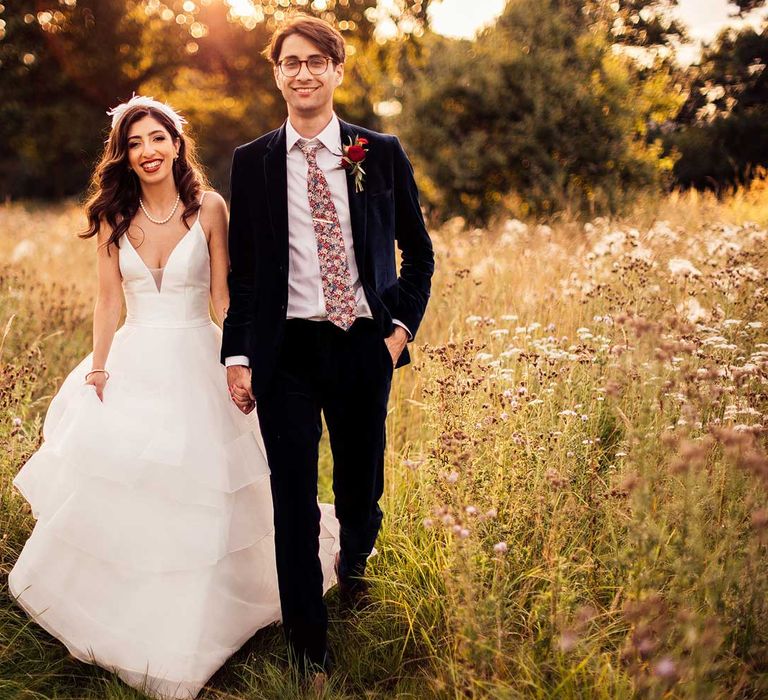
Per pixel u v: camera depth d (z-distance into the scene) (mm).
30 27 21859
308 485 2607
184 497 2652
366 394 2693
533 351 3939
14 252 9086
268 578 2939
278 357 2604
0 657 2648
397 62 12508
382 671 2646
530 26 10711
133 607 2613
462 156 10773
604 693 2072
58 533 2641
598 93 10117
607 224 6816
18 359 4520
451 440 2662
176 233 2965
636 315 3539
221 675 2707
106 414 2756
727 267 4281
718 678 2096
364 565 2967
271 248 2625
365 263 2643
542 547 2670
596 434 3205
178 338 2920
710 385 2781
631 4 9867
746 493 2467
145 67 25328
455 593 2295
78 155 25078
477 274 5465
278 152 2619
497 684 2105
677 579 2221
